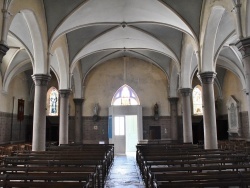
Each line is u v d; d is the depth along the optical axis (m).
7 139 20.19
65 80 17.39
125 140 22.12
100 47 18.84
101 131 23.34
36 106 12.46
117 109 22.70
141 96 23.78
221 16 11.29
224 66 21.19
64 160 8.83
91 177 5.84
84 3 12.34
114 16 14.25
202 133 23.86
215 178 5.23
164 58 22.44
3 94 19.48
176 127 22.94
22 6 9.75
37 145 12.27
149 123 23.42
